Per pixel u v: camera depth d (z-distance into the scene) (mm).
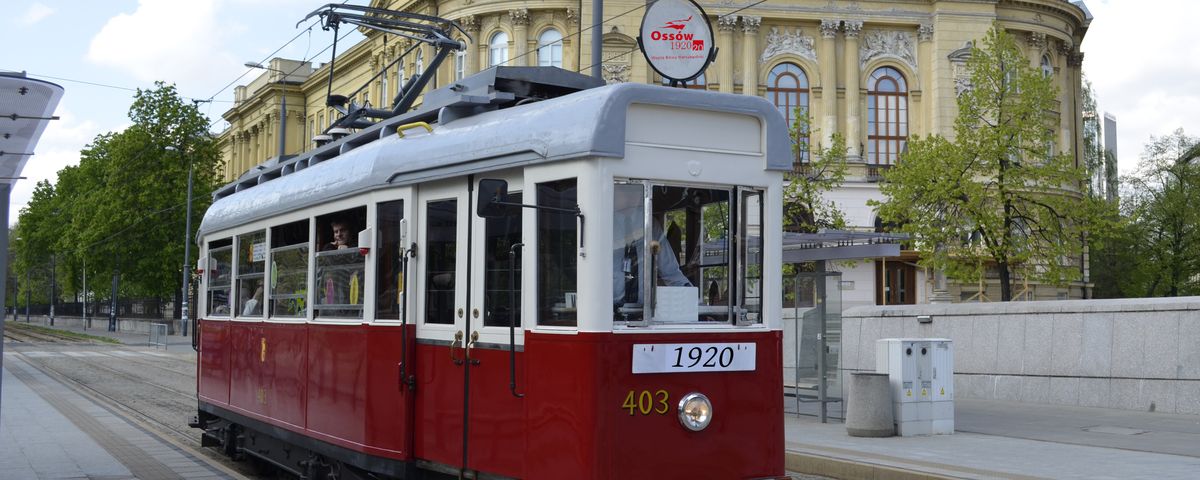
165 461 12281
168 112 57719
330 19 13312
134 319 68375
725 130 6883
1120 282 50531
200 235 13422
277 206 10109
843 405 15680
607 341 6285
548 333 6523
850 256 15711
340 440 8453
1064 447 12547
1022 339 17672
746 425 6746
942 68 45250
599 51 16922
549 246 6621
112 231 56875
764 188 6992
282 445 10203
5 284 9570
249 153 79812
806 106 45531
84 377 28469
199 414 13211
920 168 28469
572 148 6418
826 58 45438
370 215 8109
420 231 7641
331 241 8867
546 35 44375
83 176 61375
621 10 43594
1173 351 15477
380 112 11648
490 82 7680
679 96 6645
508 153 6875
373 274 8039
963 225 28438
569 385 6355
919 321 19328
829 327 15828
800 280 16469
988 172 28625
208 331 12734
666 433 6449
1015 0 45938
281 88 71188
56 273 96500
